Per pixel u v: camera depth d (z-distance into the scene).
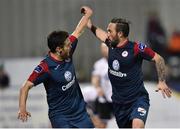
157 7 42.12
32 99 37.81
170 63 41.09
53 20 41.75
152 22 42.00
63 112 22.12
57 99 22.11
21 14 41.84
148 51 22.77
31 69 39.06
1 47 41.75
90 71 40.78
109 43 23.38
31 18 41.81
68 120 22.08
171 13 42.22
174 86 38.78
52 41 21.77
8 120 37.88
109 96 35.34
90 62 41.06
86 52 41.19
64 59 21.98
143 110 22.77
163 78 22.70
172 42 41.84
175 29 42.16
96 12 41.47
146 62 41.16
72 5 41.88
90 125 22.31
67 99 22.09
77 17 41.72
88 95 35.84
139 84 23.09
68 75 21.91
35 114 37.72
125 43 22.98
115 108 23.62
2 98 38.22
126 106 23.27
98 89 35.53
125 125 23.67
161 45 41.84
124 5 41.66
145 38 41.91
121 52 22.89
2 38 41.84
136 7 41.88
